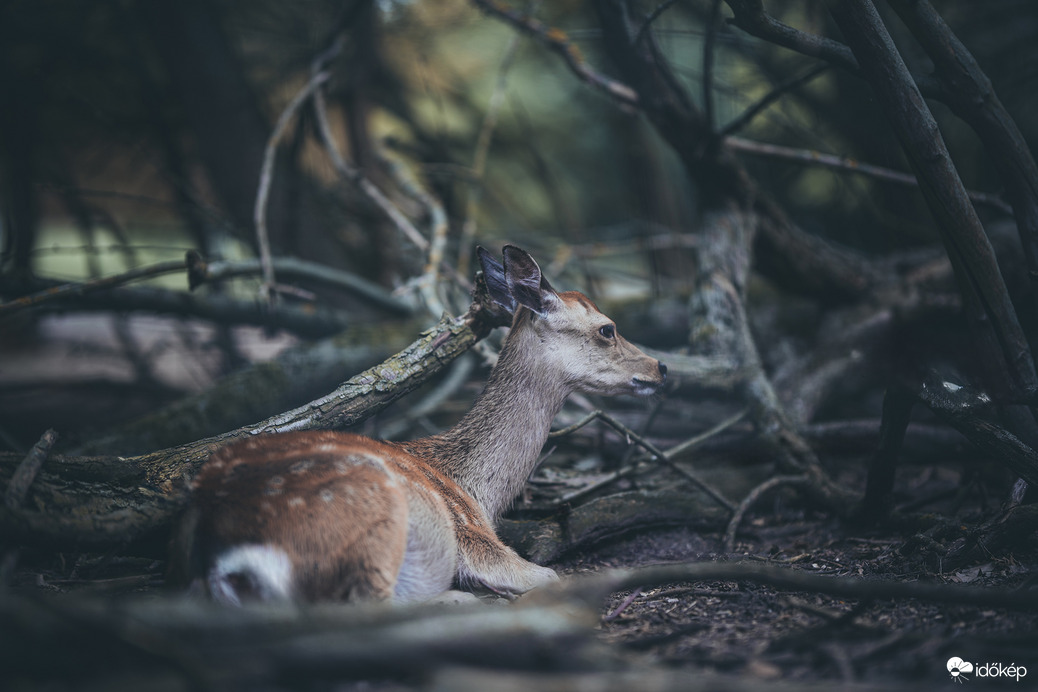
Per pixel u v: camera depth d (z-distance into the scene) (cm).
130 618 316
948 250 588
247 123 1310
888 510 668
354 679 331
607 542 691
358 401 634
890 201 1232
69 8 1257
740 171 991
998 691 356
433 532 500
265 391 988
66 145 1466
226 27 1417
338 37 1225
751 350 864
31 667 307
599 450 858
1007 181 611
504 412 622
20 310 820
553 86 1838
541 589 474
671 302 1180
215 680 292
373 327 1120
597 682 327
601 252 1361
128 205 1739
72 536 456
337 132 1634
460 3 1405
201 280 922
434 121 1814
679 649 421
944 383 596
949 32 589
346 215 1389
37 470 481
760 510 773
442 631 338
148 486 525
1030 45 1198
